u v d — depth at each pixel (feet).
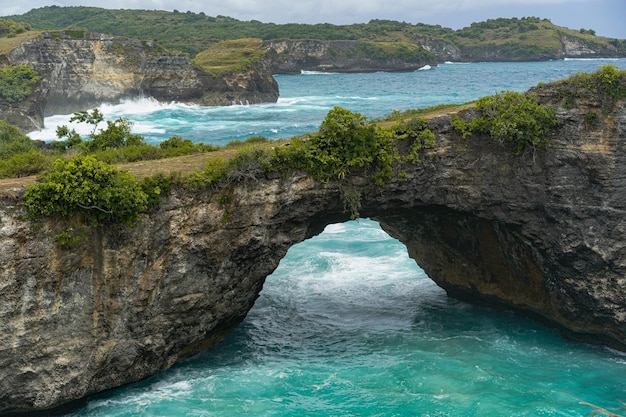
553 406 78.38
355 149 88.53
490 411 77.36
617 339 94.12
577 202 92.48
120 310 77.87
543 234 95.55
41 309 72.59
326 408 78.54
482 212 96.89
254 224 84.69
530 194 94.94
